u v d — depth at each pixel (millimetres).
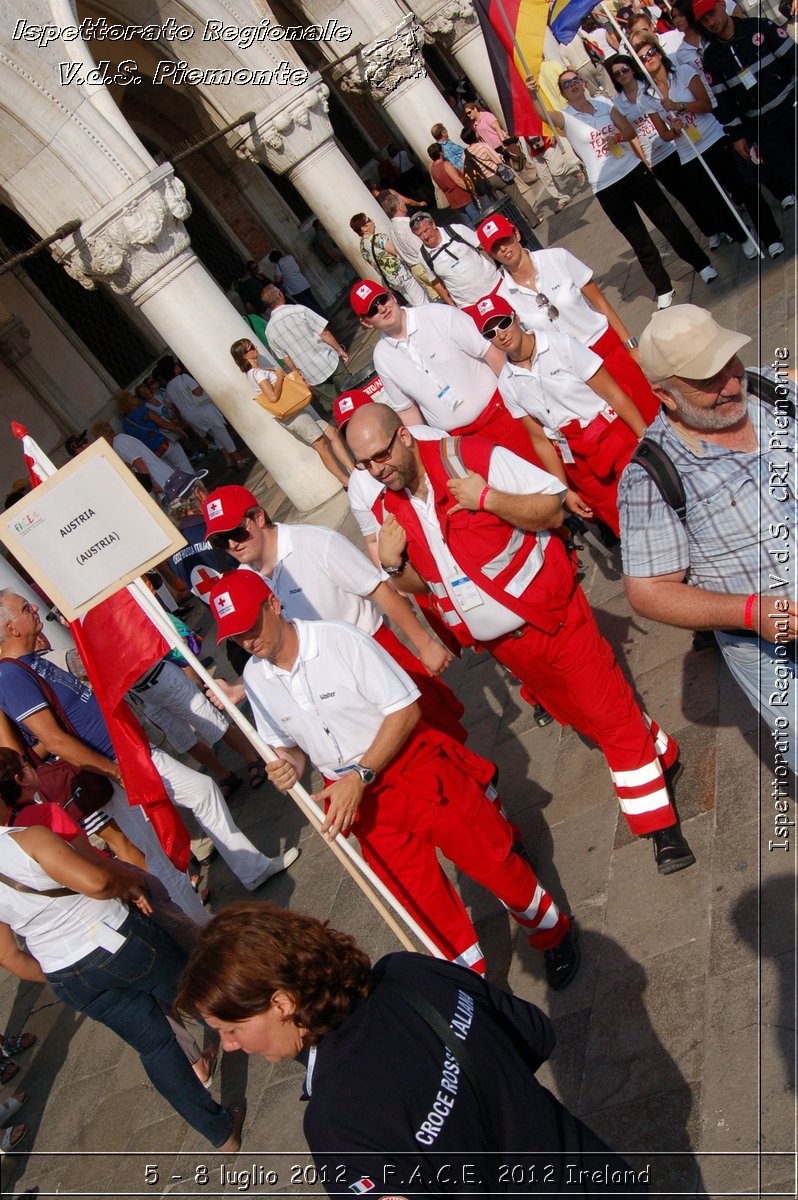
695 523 2775
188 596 11219
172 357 15430
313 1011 1978
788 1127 2863
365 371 9594
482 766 3795
